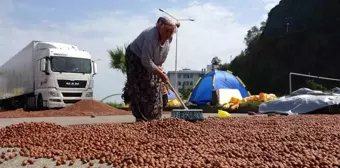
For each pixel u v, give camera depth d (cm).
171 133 655
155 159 461
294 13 11562
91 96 2592
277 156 488
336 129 757
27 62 2867
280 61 10744
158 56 878
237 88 2861
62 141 579
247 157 492
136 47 873
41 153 502
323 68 10044
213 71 2909
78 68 2539
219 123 855
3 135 645
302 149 536
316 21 10919
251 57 11506
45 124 711
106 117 1608
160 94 905
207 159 455
